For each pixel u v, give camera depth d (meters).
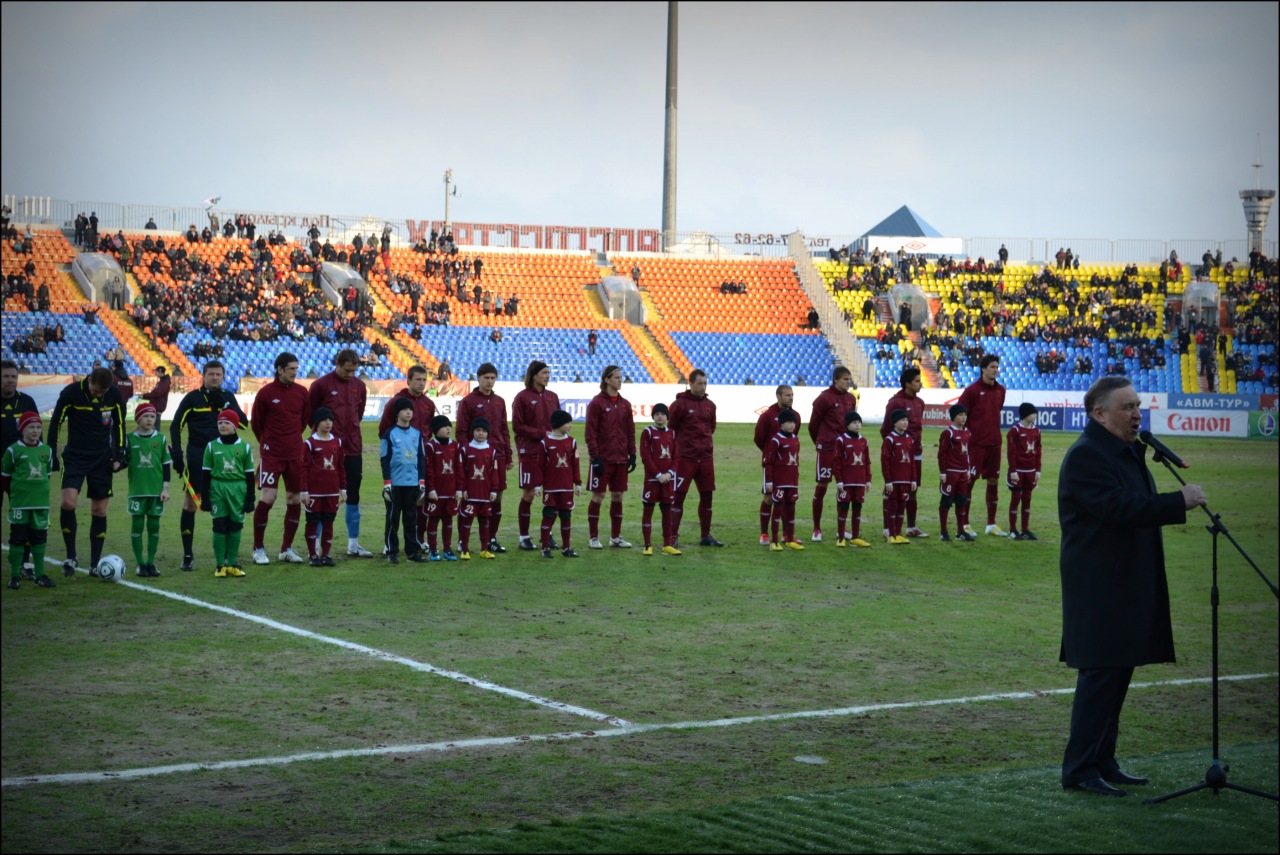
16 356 39.84
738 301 53.00
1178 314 53.69
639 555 15.75
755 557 15.71
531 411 15.55
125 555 14.84
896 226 71.12
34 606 11.46
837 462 16.94
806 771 6.95
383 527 18.34
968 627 11.34
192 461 13.64
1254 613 12.55
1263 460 34.56
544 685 8.84
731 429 40.56
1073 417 46.59
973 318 52.53
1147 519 5.89
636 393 43.12
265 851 5.53
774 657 9.93
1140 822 5.52
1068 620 6.24
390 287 48.75
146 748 7.15
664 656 9.88
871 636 10.85
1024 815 5.67
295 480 14.34
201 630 10.52
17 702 8.12
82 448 13.08
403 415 14.63
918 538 17.94
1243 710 8.60
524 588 13.01
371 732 7.58
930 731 7.86
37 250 45.28
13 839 5.64
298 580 13.23
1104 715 6.14
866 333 51.09
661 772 6.88
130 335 42.22
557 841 5.40
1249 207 56.50
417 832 5.81
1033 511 22.05
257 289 45.41
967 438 17.59
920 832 5.43
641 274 53.50
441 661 9.53
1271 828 5.43
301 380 42.78
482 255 52.62
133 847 5.56
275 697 8.36
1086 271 55.84
